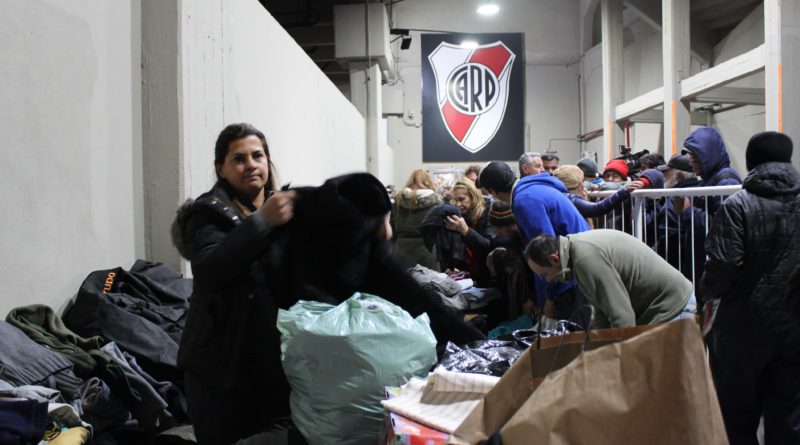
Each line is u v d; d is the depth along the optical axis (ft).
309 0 33.40
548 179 10.48
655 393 2.95
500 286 12.31
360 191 6.14
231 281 5.54
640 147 37.81
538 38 48.32
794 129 18.34
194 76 11.55
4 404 5.17
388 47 36.73
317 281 5.98
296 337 5.13
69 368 6.94
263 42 15.99
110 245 9.91
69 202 8.84
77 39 9.09
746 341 7.55
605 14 34.30
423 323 5.46
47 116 8.40
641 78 38.11
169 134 10.91
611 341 3.87
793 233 7.27
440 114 47.03
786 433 7.50
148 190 10.93
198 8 11.71
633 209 11.55
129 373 7.43
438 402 4.45
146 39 10.89
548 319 9.79
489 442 3.27
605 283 7.63
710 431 2.92
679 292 7.85
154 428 7.43
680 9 26.04
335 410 5.03
